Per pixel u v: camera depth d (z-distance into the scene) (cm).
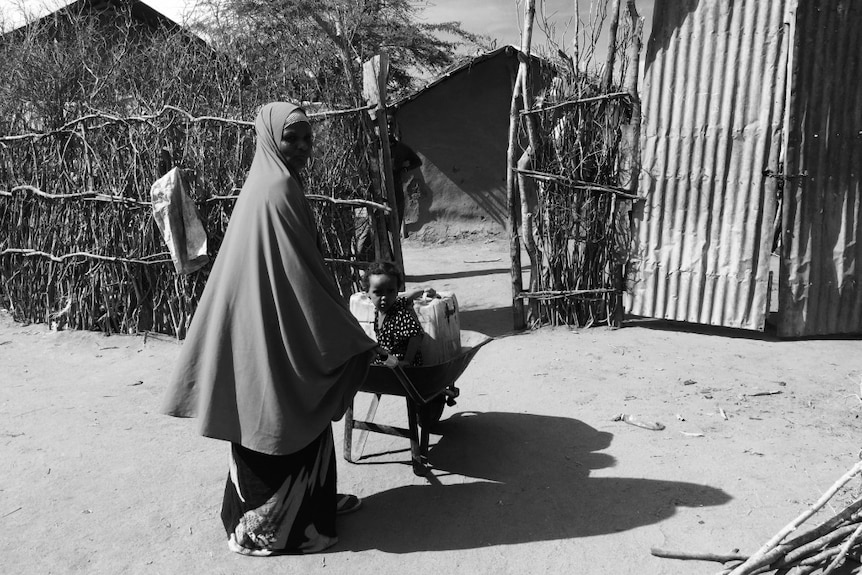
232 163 737
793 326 735
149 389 614
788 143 697
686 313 759
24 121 840
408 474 449
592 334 759
